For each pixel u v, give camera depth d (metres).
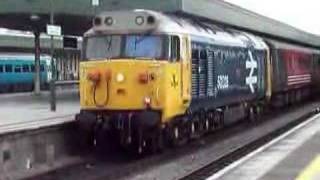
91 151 19.33
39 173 16.25
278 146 20.05
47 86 54.28
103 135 18.42
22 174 15.78
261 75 30.27
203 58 20.95
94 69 18.16
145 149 18.86
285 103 38.34
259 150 19.14
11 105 30.45
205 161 17.80
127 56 18.05
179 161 17.86
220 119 24.00
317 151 18.66
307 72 46.09
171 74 18.16
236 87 25.30
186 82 19.22
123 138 17.94
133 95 17.77
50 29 25.36
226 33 24.97
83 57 18.58
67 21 36.56
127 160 18.27
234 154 18.84
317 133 23.95
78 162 18.05
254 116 29.77
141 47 18.09
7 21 38.12
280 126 27.69
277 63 34.53
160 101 17.72
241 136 24.19
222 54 23.27
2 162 15.16
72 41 32.66
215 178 14.24
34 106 29.44
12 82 51.59
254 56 28.75
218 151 19.95
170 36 18.22
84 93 18.33
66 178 15.50
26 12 32.72
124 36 18.25
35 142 16.61
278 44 36.06
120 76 17.86
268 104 33.25
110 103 17.92
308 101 48.62
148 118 17.44
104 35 18.44
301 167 15.62
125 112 17.81
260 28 42.12
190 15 30.22
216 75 22.42
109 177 15.50
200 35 20.77
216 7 33.53
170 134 18.92
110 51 18.25
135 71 17.80
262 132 25.50
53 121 18.84
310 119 31.19
